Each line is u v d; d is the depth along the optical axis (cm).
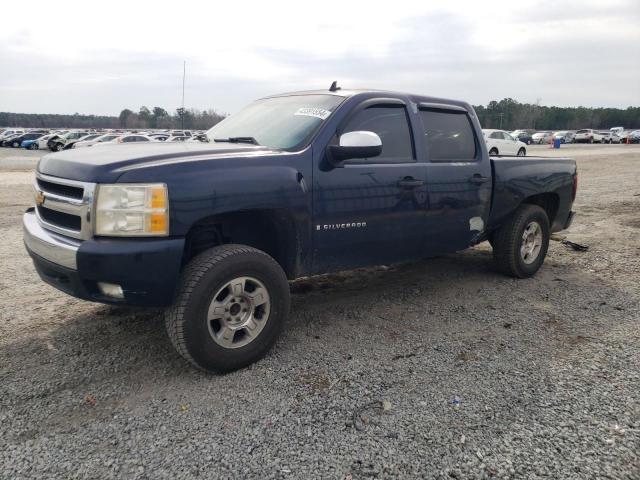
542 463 252
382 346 384
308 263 383
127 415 288
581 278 573
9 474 239
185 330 315
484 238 538
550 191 580
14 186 1441
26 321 420
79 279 306
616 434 276
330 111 395
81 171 312
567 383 330
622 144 5753
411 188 432
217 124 502
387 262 438
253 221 377
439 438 270
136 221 301
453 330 417
